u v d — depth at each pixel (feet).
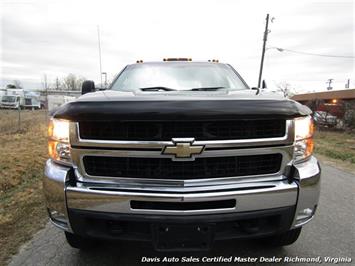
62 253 9.53
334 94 57.31
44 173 7.57
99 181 7.06
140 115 6.50
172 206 6.79
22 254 9.47
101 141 6.79
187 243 6.89
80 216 7.05
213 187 6.91
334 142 38.81
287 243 9.53
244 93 8.57
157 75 12.20
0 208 13.38
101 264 8.90
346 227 11.67
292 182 7.27
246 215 6.91
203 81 11.96
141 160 6.86
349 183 18.62
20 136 36.91
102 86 13.62
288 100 7.36
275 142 7.02
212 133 6.75
